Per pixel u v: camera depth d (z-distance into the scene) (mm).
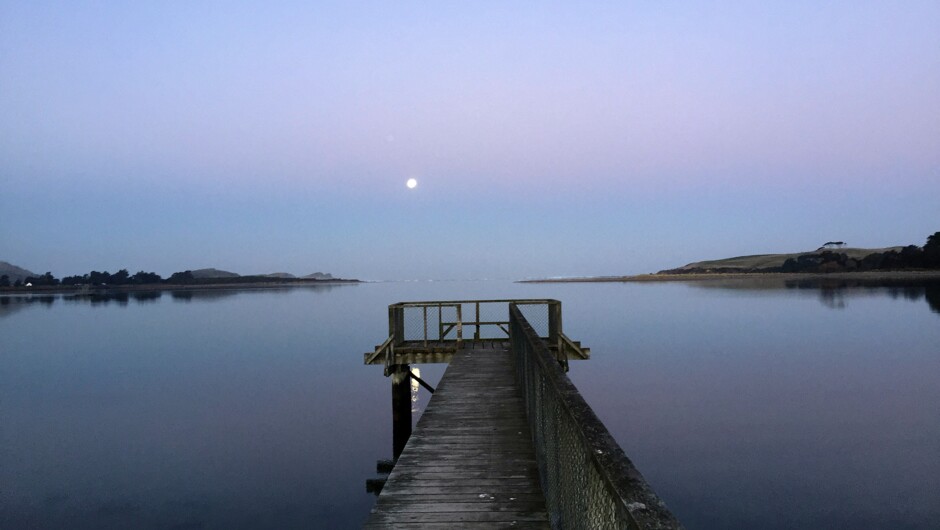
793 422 18453
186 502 12445
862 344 40125
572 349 12883
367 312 96062
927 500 11859
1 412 22844
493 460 5684
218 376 31031
